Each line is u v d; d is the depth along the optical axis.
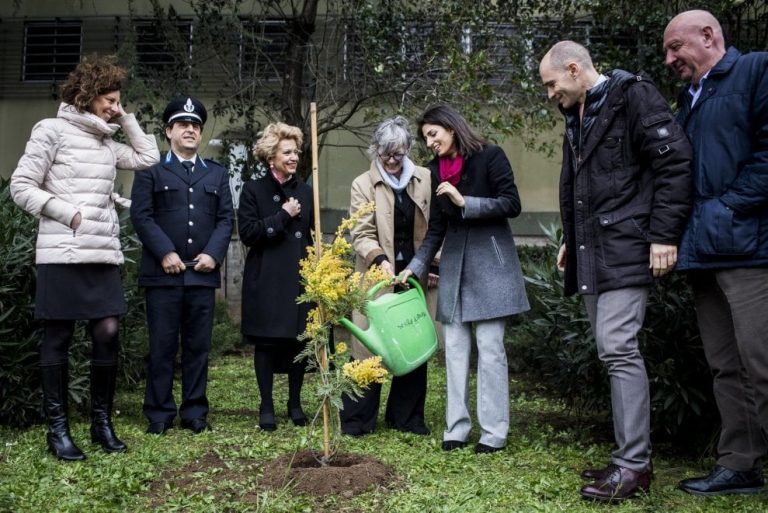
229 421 5.23
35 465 3.95
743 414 3.72
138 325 6.28
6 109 11.16
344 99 9.02
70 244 4.18
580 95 3.80
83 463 4.05
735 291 3.51
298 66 9.26
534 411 5.80
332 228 10.48
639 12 8.47
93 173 4.28
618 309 3.62
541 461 4.20
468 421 4.51
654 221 3.54
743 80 3.51
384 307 4.35
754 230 3.44
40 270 4.22
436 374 7.37
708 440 4.48
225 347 8.34
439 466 4.02
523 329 6.55
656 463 4.36
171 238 4.91
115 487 3.58
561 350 5.05
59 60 11.10
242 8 10.03
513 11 8.51
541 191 10.63
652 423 4.58
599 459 4.26
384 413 5.55
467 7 8.24
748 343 3.49
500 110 8.58
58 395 4.20
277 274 4.95
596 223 3.70
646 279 3.59
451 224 4.58
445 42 8.16
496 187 4.46
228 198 5.16
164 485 3.68
